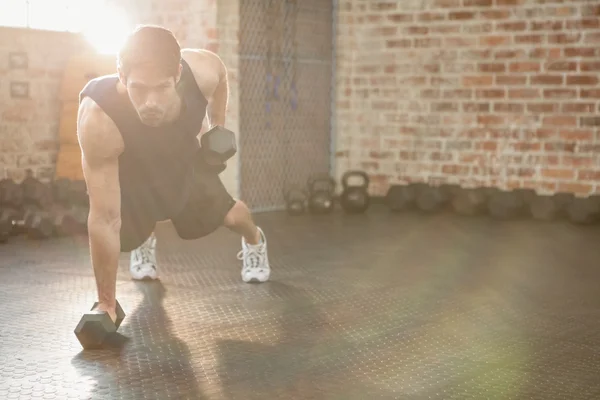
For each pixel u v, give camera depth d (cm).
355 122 872
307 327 399
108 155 364
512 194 760
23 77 732
